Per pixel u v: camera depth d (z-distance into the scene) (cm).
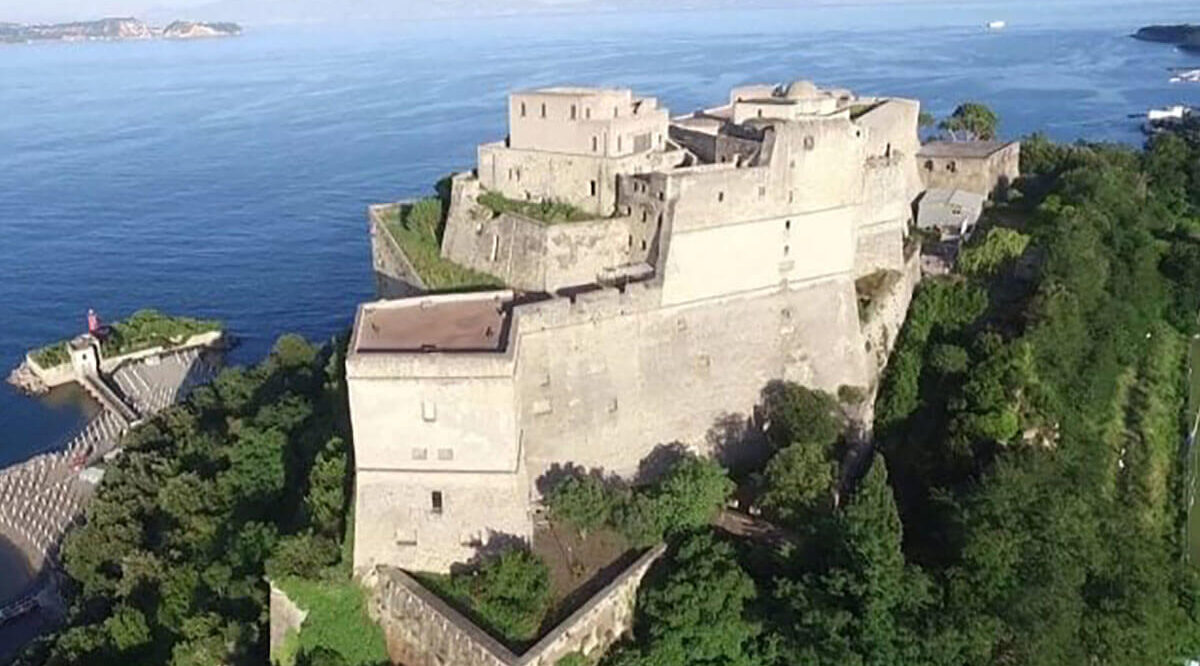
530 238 9650
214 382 13488
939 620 6856
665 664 7125
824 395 9769
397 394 7331
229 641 7906
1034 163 15462
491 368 7194
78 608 10050
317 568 7606
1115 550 8144
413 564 7681
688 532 7938
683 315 9156
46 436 15150
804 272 9712
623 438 9038
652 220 9250
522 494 7606
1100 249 12238
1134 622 7462
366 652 7619
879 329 10600
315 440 9762
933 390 10469
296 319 18788
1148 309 12506
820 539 7519
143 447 12394
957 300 11225
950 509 8162
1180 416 10981
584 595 7381
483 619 7150
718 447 9606
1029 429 9575
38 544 12219
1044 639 6919
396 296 11512
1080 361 10781
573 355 8575
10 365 17550
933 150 14212
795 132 9256
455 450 7425
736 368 9556
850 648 6638
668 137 11012
